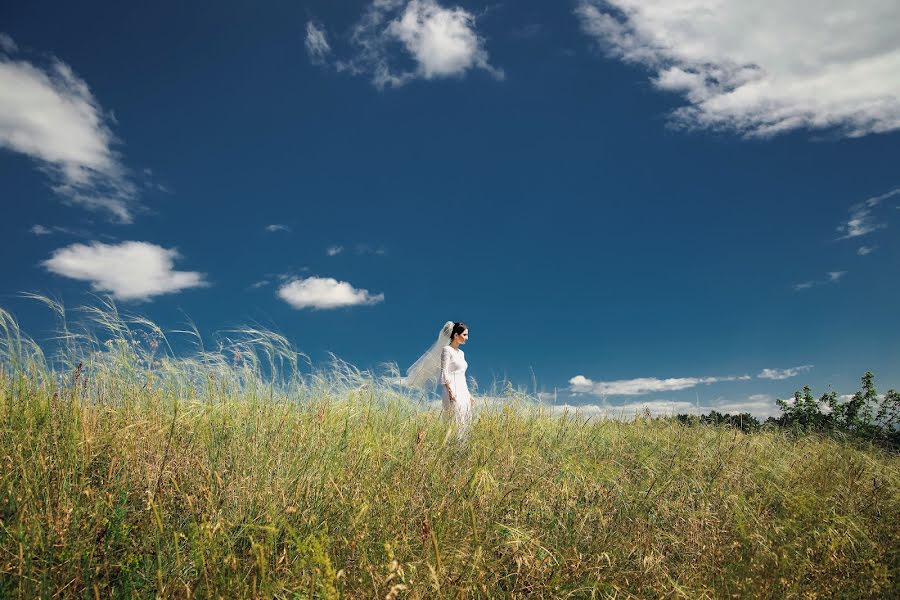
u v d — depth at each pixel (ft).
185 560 10.63
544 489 16.34
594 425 25.55
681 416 29.43
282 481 13.19
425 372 27.96
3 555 9.78
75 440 13.04
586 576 12.42
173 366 18.07
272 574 10.44
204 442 14.75
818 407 35.88
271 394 18.35
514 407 24.95
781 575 13.19
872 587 12.91
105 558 10.14
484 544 12.28
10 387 15.01
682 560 14.11
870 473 23.00
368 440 16.15
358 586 10.31
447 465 16.08
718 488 18.89
